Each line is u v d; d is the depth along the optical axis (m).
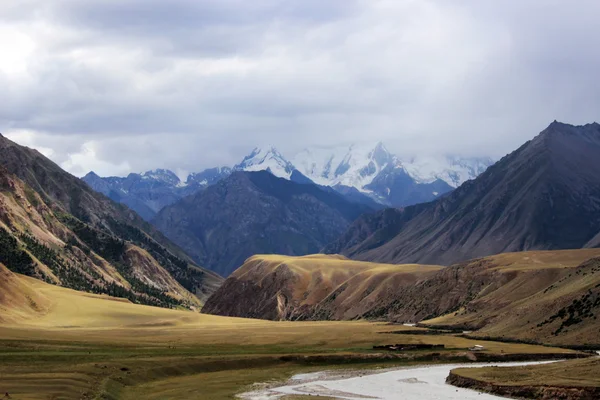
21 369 117.62
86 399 101.00
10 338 161.62
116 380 120.50
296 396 117.56
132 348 164.50
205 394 117.38
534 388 114.12
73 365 125.25
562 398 108.19
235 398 114.31
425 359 169.50
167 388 121.94
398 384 132.75
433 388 127.62
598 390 105.94
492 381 124.00
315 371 151.88
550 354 164.62
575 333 174.88
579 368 129.12
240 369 150.75
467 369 140.62
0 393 97.75
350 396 118.19
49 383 106.56
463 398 115.56
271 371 149.62
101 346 164.38
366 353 171.38
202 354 160.12
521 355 165.12
